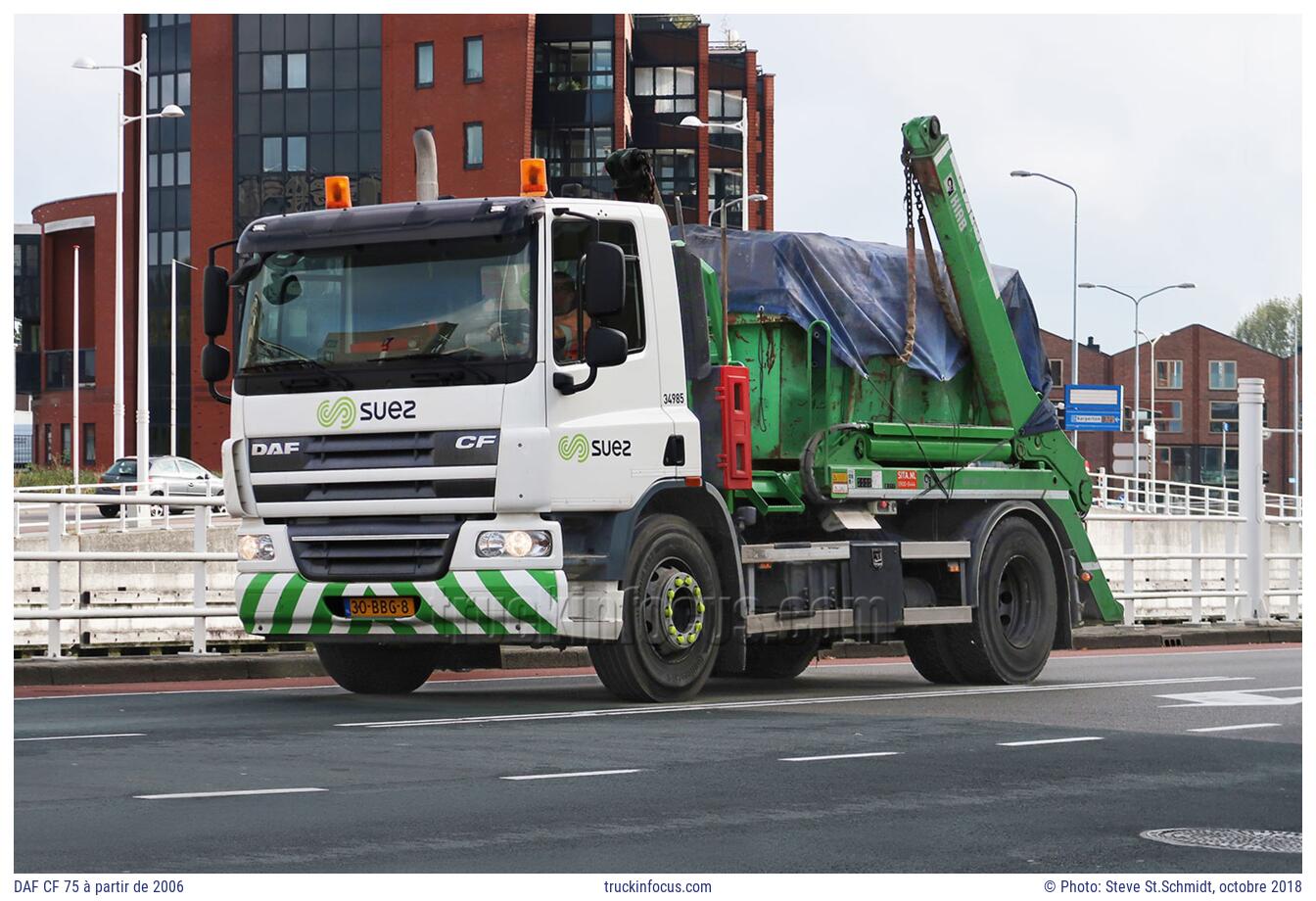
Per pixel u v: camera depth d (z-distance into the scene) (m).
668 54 97.12
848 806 8.69
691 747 10.85
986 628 16.09
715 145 99.81
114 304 90.38
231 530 28.14
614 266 12.54
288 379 13.15
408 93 81.06
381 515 12.89
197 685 15.67
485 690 15.13
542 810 8.41
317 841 7.54
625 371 13.23
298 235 13.27
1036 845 7.78
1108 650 23.14
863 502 15.50
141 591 21.38
